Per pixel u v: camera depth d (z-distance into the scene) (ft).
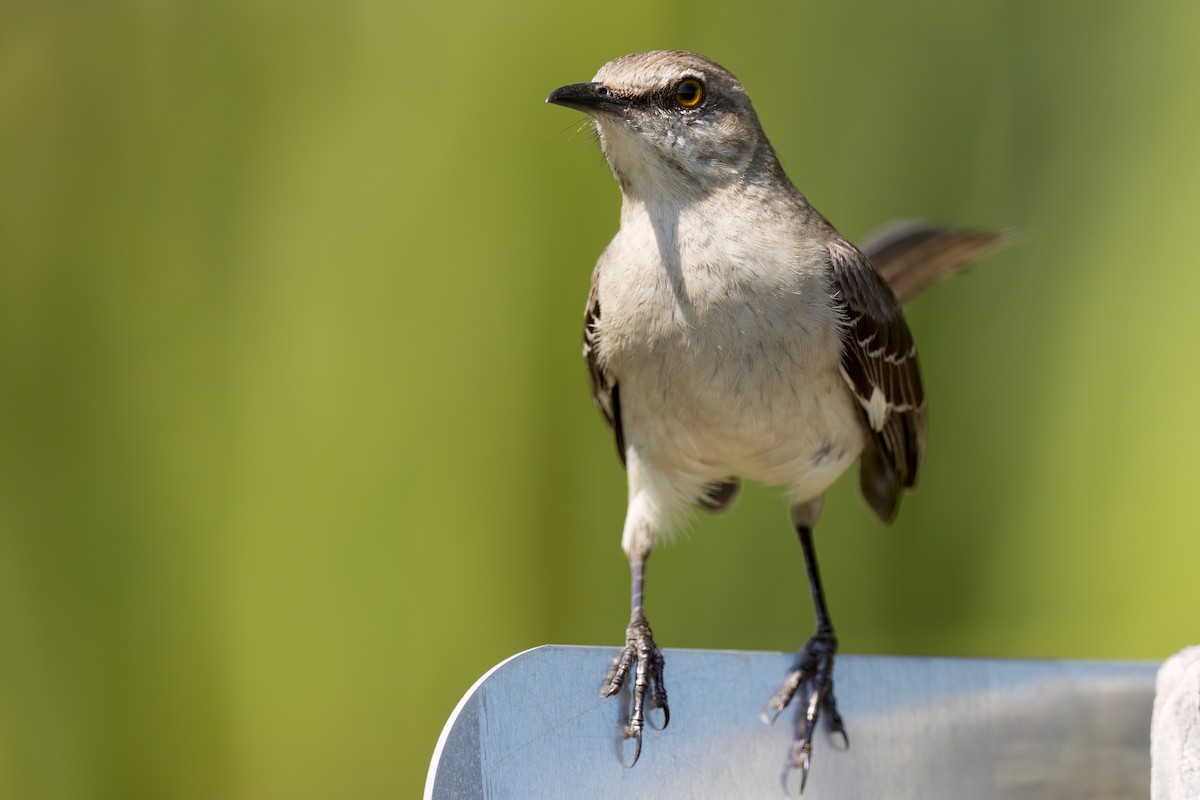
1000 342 38.45
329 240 36.42
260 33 36.94
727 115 22.02
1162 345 36.47
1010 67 38.78
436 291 36.55
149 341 36.09
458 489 36.50
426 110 36.91
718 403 21.49
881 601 38.19
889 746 19.12
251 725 35.53
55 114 36.40
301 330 36.17
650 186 21.85
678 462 22.88
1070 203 38.17
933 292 38.88
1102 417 37.11
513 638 36.78
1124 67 37.91
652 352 21.52
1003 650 37.58
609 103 21.77
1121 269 37.22
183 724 35.27
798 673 19.04
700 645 36.99
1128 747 19.38
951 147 38.96
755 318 21.08
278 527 35.65
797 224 22.11
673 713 17.72
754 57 38.40
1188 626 35.53
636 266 21.66
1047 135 38.60
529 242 36.86
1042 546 37.52
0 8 36.01
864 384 22.68
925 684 19.31
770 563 37.40
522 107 36.99
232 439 35.81
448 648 36.29
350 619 35.81
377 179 36.76
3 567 35.04
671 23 37.60
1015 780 19.11
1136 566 36.37
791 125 38.47
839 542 37.96
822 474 23.30
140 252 36.42
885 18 38.86
